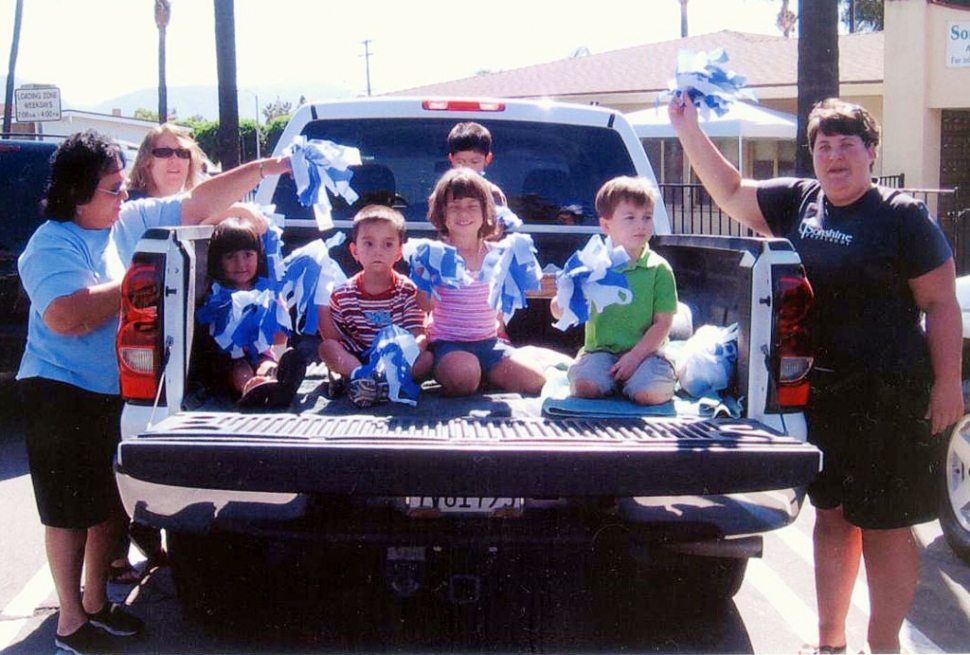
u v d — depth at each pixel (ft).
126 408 11.82
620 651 13.69
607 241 13.33
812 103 34.17
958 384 12.66
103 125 140.36
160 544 16.60
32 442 13.11
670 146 71.05
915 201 12.48
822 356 12.84
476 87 91.66
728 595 14.46
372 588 13.73
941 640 14.42
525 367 13.65
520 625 14.02
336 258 18.20
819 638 13.75
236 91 53.26
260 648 13.71
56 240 12.89
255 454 10.45
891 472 12.62
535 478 10.52
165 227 12.26
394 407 12.75
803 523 19.60
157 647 13.75
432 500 11.53
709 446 10.75
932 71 57.06
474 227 13.97
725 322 13.64
